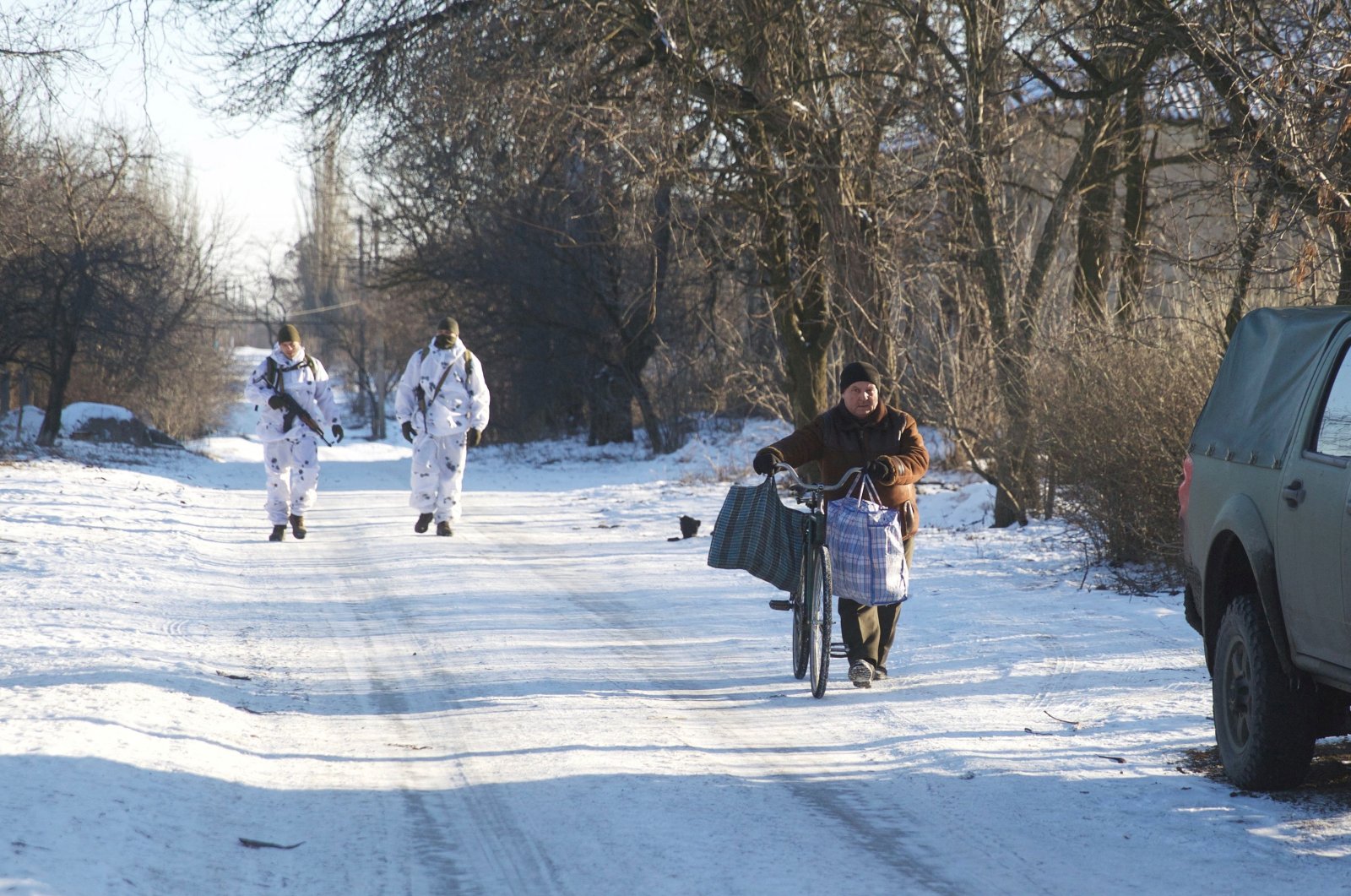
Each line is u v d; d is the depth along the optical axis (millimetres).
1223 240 12859
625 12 20625
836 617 12398
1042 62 18250
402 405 18922
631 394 46688
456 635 11227
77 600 12164
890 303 20828
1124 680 9242
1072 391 14688
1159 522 13820
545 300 42438
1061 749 7465
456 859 5605
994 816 6230
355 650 10547
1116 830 5988
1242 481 6875
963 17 19219
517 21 19938
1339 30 10945
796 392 25266
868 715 8398
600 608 12859
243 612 12219
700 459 35625
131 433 46969
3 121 34031
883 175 21156
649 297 37812
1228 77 12281
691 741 7730
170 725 7523
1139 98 17578
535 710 8438
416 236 45250
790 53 20781
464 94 20078
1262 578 6414
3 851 5043
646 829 5988
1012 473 18297
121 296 41188
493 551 17281
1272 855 5602
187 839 5660
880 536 8977
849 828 6043
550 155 21641
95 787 6062
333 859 5590
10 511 19281
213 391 70562
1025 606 12477
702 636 11391
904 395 20375
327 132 21734
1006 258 19047
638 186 21531
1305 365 6707
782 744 7680
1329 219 10867
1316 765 7125
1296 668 6273
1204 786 6668
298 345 18062
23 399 45375
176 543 17062
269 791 6551
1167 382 13617
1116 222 20297
